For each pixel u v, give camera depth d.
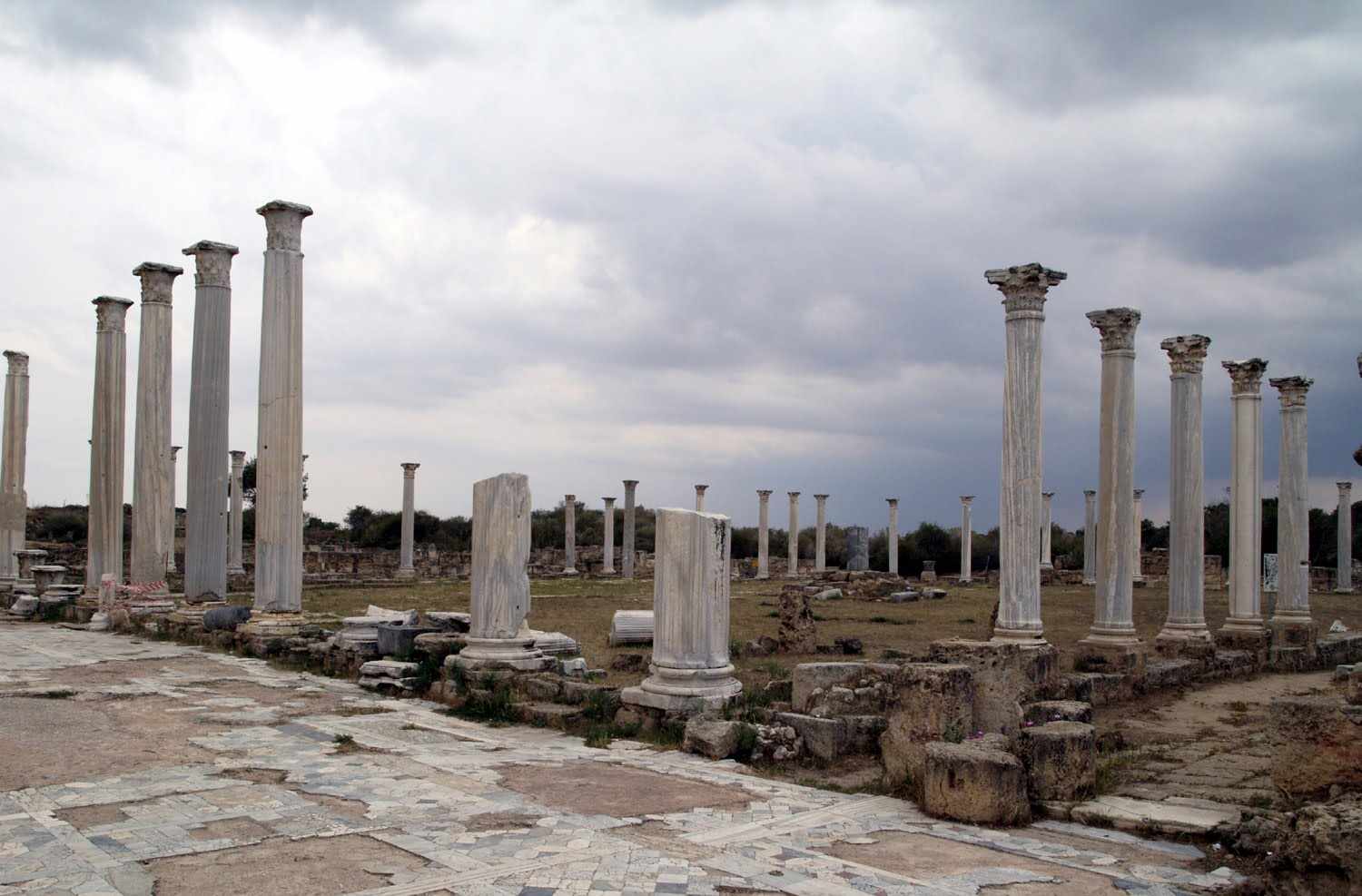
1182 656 19.75
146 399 25.33
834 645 21.78
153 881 6.79
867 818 8.86
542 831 8.16
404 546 55.53
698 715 12.06
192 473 23.59
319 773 10.15
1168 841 8.31
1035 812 9.05
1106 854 7.89
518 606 15.38
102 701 14.54
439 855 7.44
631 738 12.38
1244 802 9.33
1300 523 23.64
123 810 8.63
